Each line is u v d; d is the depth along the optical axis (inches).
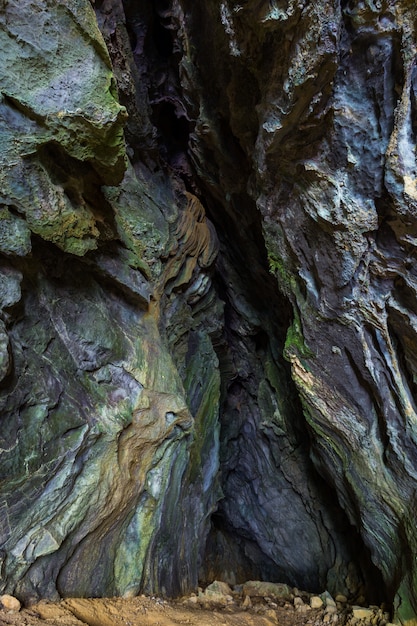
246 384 297.3
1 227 101.4
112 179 124.4
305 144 142.7
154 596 157.9
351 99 129.3
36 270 123.8
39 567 116.5
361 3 115.4
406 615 147.7
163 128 247.9
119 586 148.3
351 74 127.1
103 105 105.1
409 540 155.0
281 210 167.0
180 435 178.5
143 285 173.8
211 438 241.8
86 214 125.9
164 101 235.0
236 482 313.7
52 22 97.9
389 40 117.5
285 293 182.9
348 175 137.3
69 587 127.9
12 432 110.3
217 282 280.1
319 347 172.6
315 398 183.0
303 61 124.1
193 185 256.5
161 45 220.8
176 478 187.9
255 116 163.0
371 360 159.8
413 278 138.3
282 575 288.5
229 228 250.1
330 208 142.6
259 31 129.8
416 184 123.5
